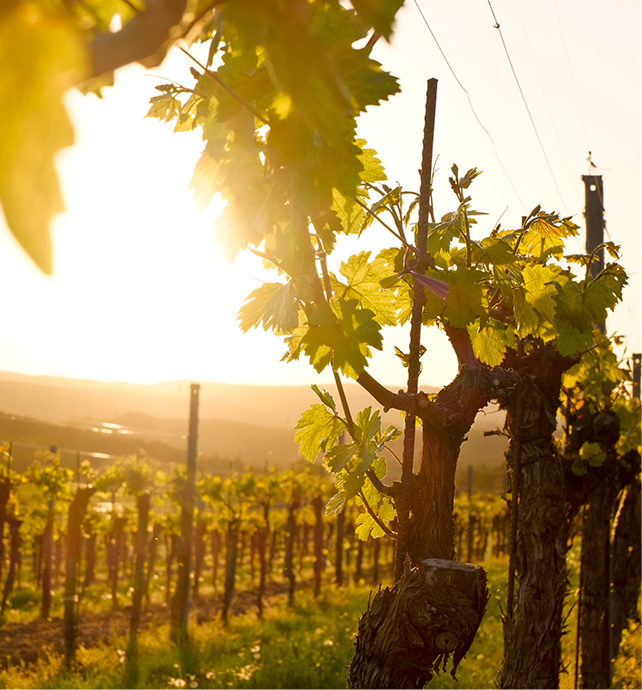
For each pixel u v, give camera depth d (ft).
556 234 10.75
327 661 38.06
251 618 62.44
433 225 8.49
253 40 1.80
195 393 57.72
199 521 84.64
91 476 59.47
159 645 48.06
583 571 24.72
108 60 1.52
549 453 14.55
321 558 79.97
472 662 33.81
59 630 60.90
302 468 92.94
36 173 1.30
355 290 6.75
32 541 100.68
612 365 18.39
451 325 8.46
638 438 24.76
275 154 3.44
